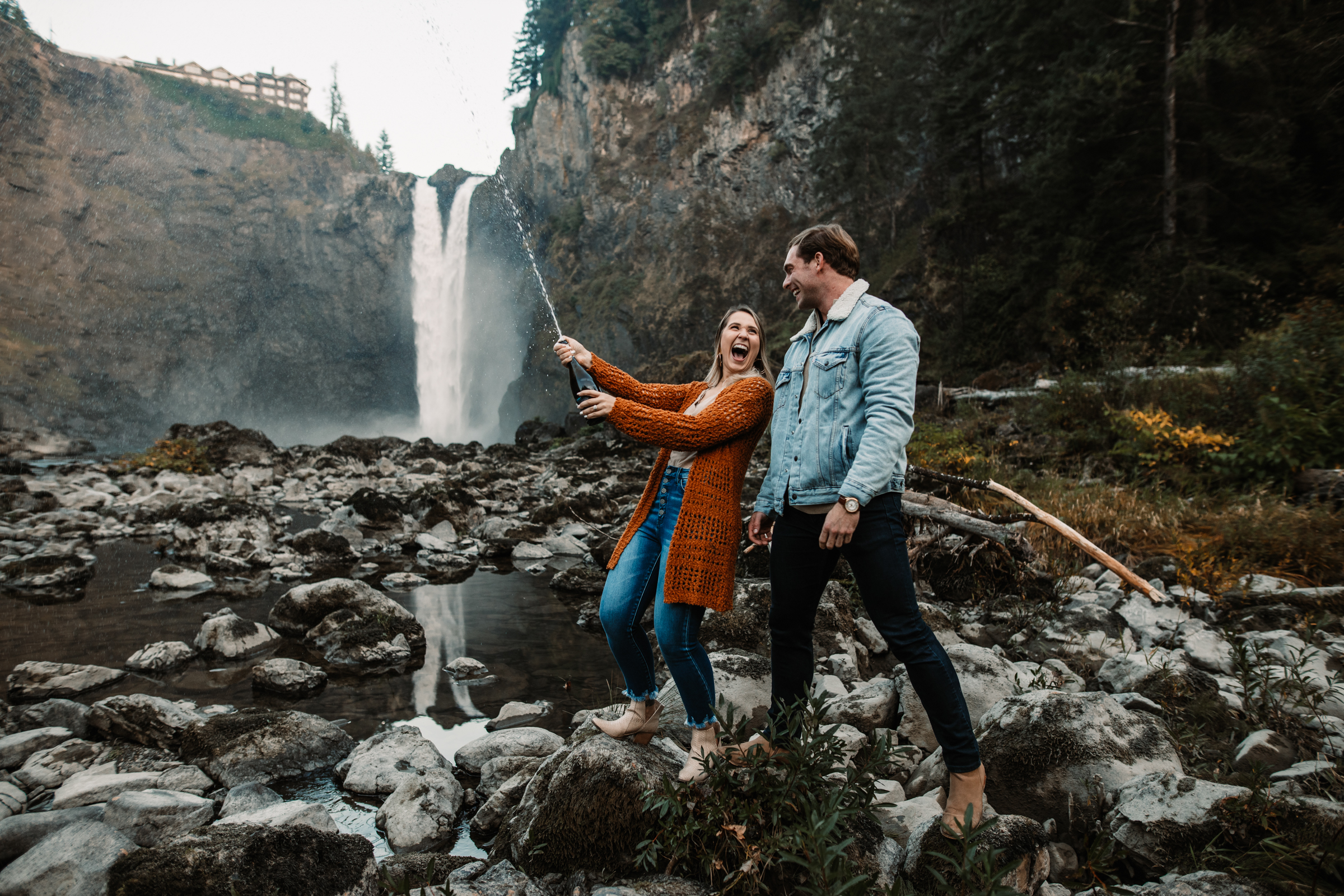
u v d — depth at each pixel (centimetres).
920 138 3028
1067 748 232
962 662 314
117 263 5447
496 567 727
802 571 217
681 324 4212
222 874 170
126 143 5709
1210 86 1477
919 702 296
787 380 228
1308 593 436
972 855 162
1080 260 1588
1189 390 845
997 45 1917
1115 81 1470
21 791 269
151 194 5722
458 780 288
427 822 246
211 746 296
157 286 5531
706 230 4359
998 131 2445
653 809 196
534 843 210
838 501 194
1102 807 220
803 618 221
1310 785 216
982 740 245
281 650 462
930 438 930
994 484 355
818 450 209
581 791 208
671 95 5047
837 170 3164
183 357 5500
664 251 4641
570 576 632
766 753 198
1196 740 268
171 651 434
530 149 5859
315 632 474
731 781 194
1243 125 1409
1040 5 1789
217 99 6306
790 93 4128
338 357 5791
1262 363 762
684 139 4719
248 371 5706
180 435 1677
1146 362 1170
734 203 4372
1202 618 437
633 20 5359
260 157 6072
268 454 1716
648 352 4412
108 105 5716
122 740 320
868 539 202
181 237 5712
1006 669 313
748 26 4369
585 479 1309
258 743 299
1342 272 1157
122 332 5306
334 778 293
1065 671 358
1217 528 551
